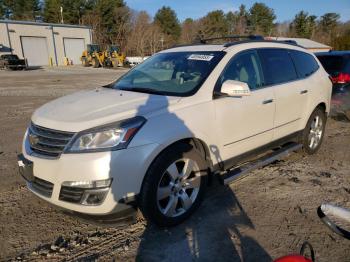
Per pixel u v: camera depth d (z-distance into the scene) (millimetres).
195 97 3428
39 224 3387
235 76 3875
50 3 71000
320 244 3061
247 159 4168
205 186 3529
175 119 3162
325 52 8656
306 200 3875
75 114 3082
